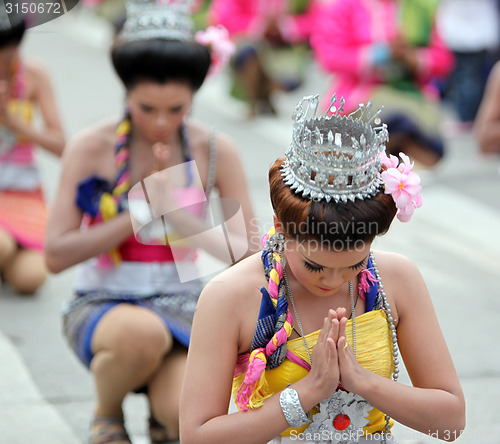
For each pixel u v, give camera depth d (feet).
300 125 13.12
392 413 13.66
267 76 58.39
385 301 14.30
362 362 14.07
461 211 40.63
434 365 14.38
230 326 13.96
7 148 30.45
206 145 21.09
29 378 24.85
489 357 26.50
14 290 31.19
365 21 39.40
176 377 19.52
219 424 13.55
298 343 13.92
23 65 30.25
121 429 20.26
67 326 20.40
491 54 54.65
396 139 39.96
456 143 53.57
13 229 30.66
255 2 57.67
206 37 21.71
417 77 39.96
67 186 20.58
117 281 20.38
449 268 33.88
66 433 21.88
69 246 19.89
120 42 19.74
